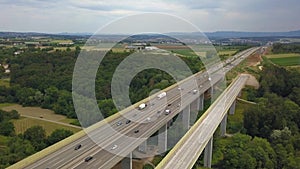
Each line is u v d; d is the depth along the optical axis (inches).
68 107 4308.6
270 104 4756.4
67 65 5374.0
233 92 4928.6
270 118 4151.1
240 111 4955.7
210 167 3164.4
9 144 3191.4
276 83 5836.6
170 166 2206.0
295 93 5482.3
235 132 4173.2
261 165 3233.3
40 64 5664.4
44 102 4758.9
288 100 5022.1
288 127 4153.5
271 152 3385.8
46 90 4872.0
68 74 4980.3
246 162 3161.9
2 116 4168.3
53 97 4731.8
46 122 4005.9
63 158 2129.7
